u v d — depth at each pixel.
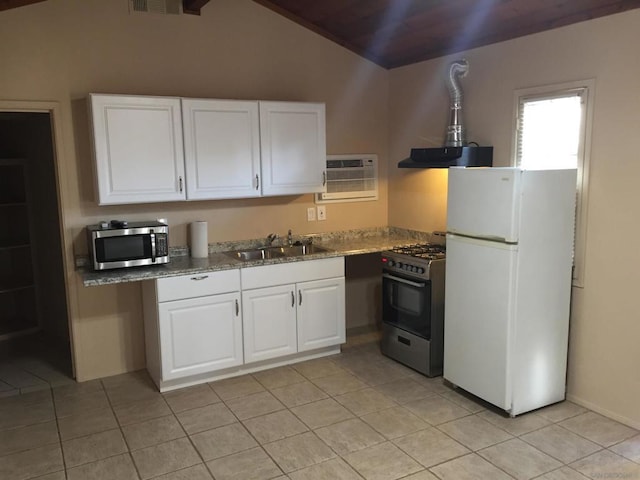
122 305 4.04
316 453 2.94
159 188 3.75
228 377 3.97
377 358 4.33
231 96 4.24
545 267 3.23
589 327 3.33
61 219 3.78
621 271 3.12
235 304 3.87
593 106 3.17
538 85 3.49
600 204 3.19
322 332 4.28
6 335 4.97
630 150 3.01
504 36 3.67
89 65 3.73
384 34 4.30
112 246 3.58
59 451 2.99
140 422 3.31
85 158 3.79
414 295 3.96
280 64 4.41
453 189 3.48
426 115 4.53
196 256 4.12
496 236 3.19
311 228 4.75
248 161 4.04
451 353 3.65
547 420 3.25
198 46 4.07
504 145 3.78
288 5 4.26
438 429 3.17
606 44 3.07
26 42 3.53
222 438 3.11
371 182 5.00
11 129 5.20
